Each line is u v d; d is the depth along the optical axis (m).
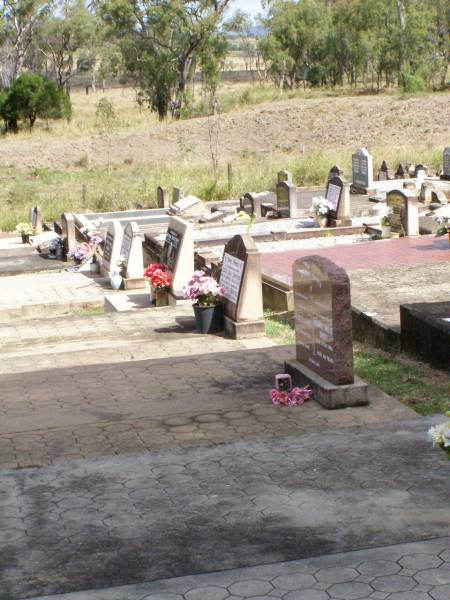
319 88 64.75
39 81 55.47
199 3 58.25
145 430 8.32
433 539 5.62
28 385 10.32
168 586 5.15
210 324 13.14
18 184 38.81
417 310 10.66
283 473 6.90
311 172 35.50
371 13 65.19
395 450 7.32
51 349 12.77
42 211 32.34
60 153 46.31
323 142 46.91
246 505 6.30
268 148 46.84
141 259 19.41
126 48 59.16
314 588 5.05
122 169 43.12
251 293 12.63
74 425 8.58
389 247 18.78
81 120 57.31
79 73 82.88
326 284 8.88
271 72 70.75
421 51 61.25
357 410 8.71
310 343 9.48
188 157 45.28
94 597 5.04
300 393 9.02
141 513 6.24
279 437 7.81
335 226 23.47
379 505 6.20
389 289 13.77
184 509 6.28
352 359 8.85
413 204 20.45
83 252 22.31
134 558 5.54
